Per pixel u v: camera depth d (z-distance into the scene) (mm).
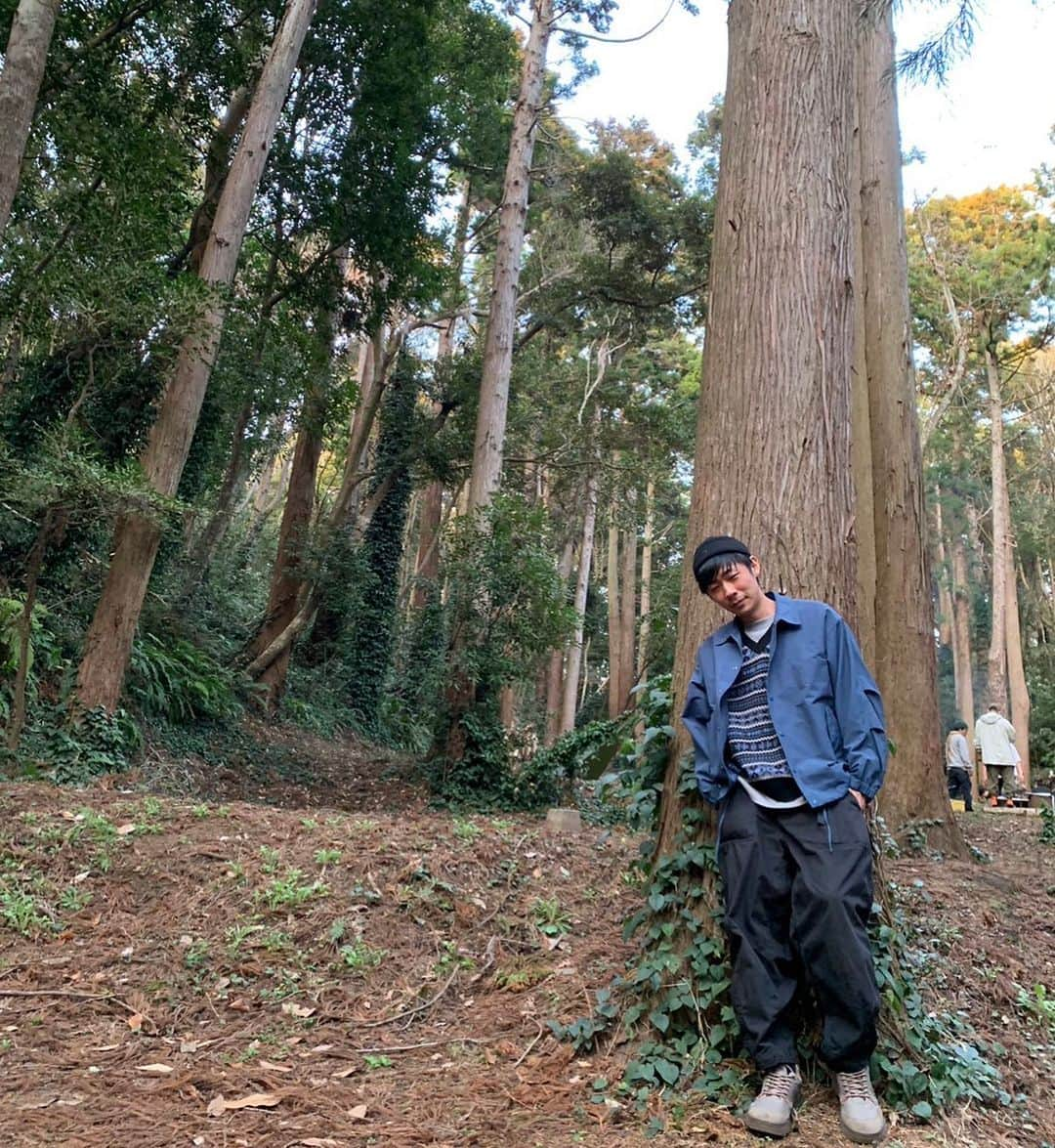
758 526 3186
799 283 3342
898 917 3270
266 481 35031
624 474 21312
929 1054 2859
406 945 3926
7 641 9008
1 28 10906
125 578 9773
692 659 3211
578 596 27328
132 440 11539
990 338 24953
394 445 20703
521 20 16656
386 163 15406
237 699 15750
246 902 4152
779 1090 2518
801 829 2588
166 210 10562
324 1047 3080
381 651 20359
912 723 7961
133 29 12648
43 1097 2596
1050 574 33562
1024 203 22625
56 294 8305
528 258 21953
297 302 16281
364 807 11844
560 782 12641
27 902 4113
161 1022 3250
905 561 8320
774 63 3529
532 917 4258
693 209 19578
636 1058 2836
